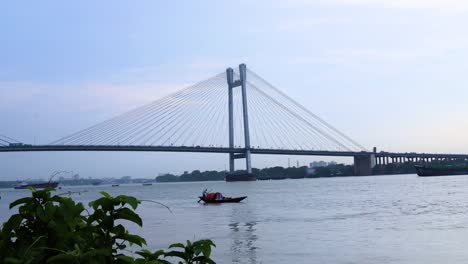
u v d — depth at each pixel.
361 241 26.97
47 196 3.52
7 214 53.75
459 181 128.62
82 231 3.58
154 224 40.19
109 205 3.67
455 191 79.62
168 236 31.67
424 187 99.81
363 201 64.50
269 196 87.06
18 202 3.47
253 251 24.53
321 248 24.88
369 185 128.00
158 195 113.62
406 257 21.80
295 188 128.00
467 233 28.94
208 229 35.84
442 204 53.88
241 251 24.62
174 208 62.97
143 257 3.91
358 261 21.12
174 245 4.07
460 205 51.72
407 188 98.81
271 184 179.38
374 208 51.53
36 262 3.17
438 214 41.97
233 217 46.06
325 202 64.94
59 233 3.35
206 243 4.09
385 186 113.31
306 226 35.91
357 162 181.25
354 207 54.12
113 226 3.68
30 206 3.44
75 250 3.25
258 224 38.53
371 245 25.39
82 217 3.75
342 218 41.34
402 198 67.31
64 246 3.35
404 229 31.98
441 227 32.47
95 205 3.62
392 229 32.25
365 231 31.66
